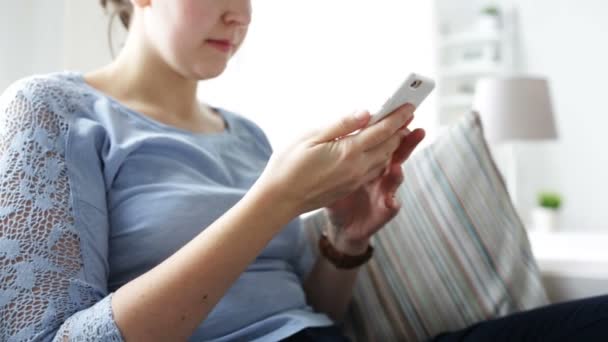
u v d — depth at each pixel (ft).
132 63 2.50
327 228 2.80
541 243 4.71
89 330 1.52
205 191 2.23
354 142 1.81
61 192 1.82
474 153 3.17
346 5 7.04
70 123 2.00
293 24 6.89
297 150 1.81
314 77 6.91
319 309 2.85
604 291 3.03
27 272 1.64
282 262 2.60
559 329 2.30
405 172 3.31
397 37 7.16
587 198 8.54
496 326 2.44
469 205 3.06
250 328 2.14
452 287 2.93
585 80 8.52
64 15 3.51
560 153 8.71
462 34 9.16
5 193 1.74
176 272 1.59
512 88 6.22
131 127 2.26
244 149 2.89
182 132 2.48
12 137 1.87
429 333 2.89
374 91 7.01
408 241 3.07
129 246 2.05
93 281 1.78
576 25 8.56
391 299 2.98
